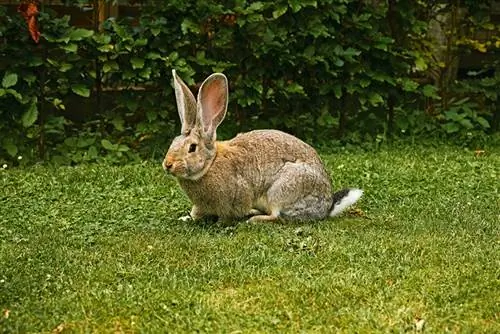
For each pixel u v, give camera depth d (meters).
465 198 8.31
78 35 9.98
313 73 11.07
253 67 10.78
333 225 7.25
